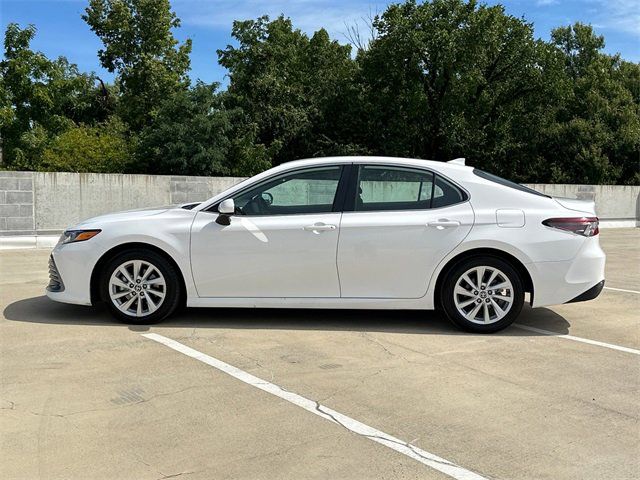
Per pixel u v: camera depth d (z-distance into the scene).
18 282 8.16
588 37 39.59
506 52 28.14
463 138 28.02
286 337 5.47
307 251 5.61
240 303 5.71
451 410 3.85
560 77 28.91
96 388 4.14
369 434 3.49
